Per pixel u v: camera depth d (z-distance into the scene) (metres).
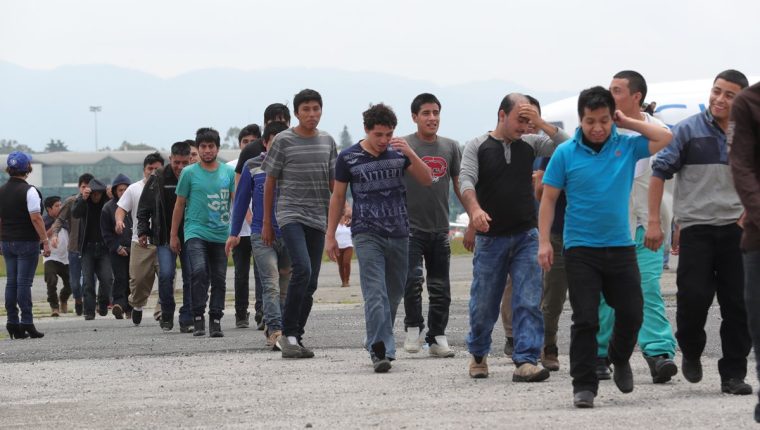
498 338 17.42
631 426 9.37
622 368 11.07
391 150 13.74
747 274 9.16
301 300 15.35
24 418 10.81
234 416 10.50
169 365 14.88
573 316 10.66
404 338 17.91
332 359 15.10
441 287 15.28
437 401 11.05
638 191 12.50
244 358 15.50
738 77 11.31
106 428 10.08
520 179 12.54
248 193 17.17
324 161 15.50
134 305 22.31
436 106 15.34
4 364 15.71
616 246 10.66
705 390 11.52
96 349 17.38
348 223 17.48
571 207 10.73
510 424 9.55
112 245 24.22
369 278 13.64
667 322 12.13
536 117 12.34
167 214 20.53
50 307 28.66
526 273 12.45
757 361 9.17
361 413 10.41
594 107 10.55
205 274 19.03
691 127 11.50
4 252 20.06
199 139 19.12
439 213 15.35
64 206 26.94
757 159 8.99
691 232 11.46
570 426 9.41
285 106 17.84
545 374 12.36
